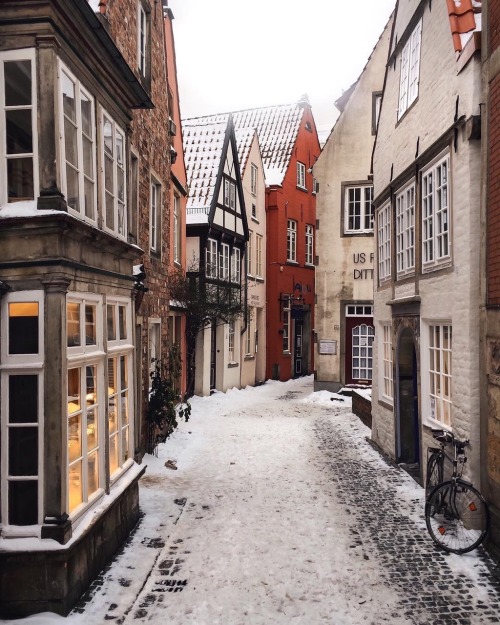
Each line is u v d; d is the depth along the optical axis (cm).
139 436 912
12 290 461
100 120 577
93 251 546
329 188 1756
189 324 1612
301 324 2634
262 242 2309
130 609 467
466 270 632
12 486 458
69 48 492
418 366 825
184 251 1473
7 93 475
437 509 602
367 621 450
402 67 950
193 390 1689
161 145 1132
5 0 452
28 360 458
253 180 2227
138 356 906
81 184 517
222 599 486
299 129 2584
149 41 996
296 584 512
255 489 802
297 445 1095
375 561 560
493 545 564
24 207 456
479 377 613
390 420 989
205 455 1012
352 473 888
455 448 632
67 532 456
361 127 1730
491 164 584
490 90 584
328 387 1773
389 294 1007
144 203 977
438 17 739
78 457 506
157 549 589
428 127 783
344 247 1750
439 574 531
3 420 456
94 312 554
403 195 927
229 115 1925
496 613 463
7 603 449
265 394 1928
